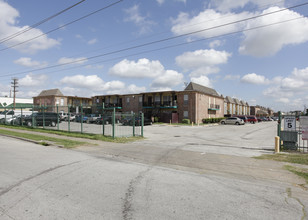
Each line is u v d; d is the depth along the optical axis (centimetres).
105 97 4894
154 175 595
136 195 441
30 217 337
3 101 6291
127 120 1527
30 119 2066
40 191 453
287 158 818
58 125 1717
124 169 655
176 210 373
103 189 473
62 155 857
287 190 492
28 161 732
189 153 921
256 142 1328
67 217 339
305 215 365
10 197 418
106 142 1222
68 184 502
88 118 1798
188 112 3819
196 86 4297
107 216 345
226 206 396
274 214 367
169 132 2067
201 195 449
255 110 9056
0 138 1372
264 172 638
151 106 4119
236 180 562
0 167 644
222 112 5131
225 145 1168
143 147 1074
